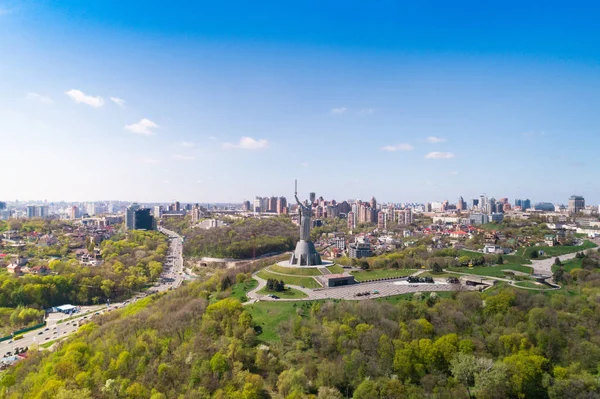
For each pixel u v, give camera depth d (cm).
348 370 15562
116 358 17725
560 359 15925
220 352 16525
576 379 14350
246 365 16438
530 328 17162
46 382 16512
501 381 14388
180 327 19588
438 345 16125
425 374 15538
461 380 15025
